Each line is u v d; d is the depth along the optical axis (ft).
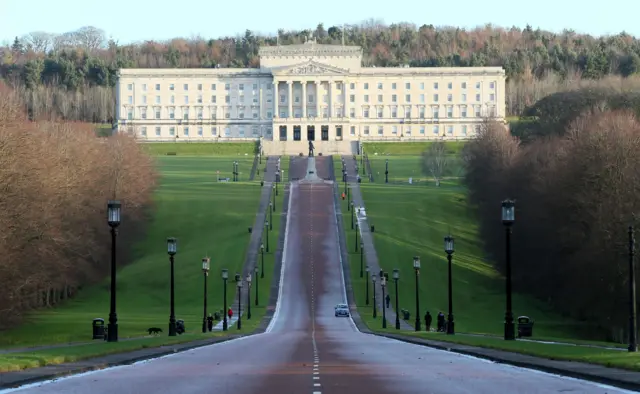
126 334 287.48
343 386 118.32
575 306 396.16
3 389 112.37
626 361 142.61
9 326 304.09
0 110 342.03
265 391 113.09
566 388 113.09
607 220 353.92
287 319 441.27
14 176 304.91
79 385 118.21
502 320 416.67
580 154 406.00
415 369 143.43
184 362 163.12
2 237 287.28
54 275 369.71
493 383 120.06
